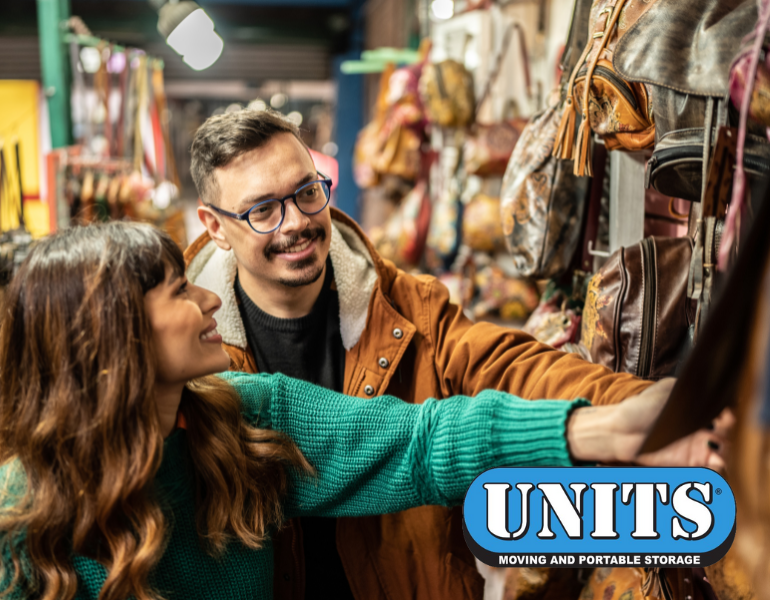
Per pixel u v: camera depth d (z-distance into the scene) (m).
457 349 1.19
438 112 2.68
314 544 1.23
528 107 2.53
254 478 0.96
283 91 9.32
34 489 0.82
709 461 0.70
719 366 0.60
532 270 1.38
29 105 2.50
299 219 1.10
